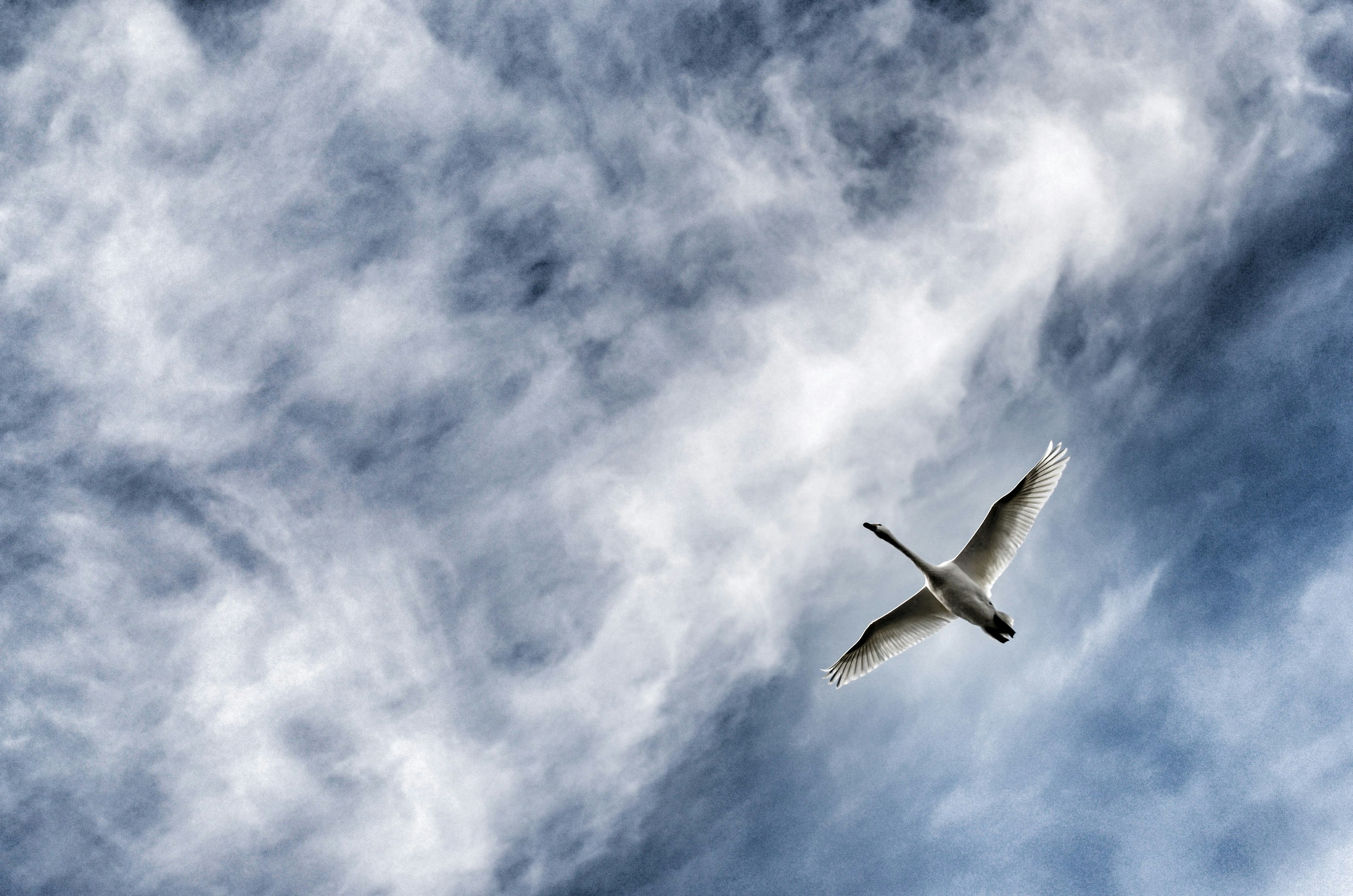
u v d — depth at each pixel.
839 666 23.30
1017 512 21.41
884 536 22.11
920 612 22.36
